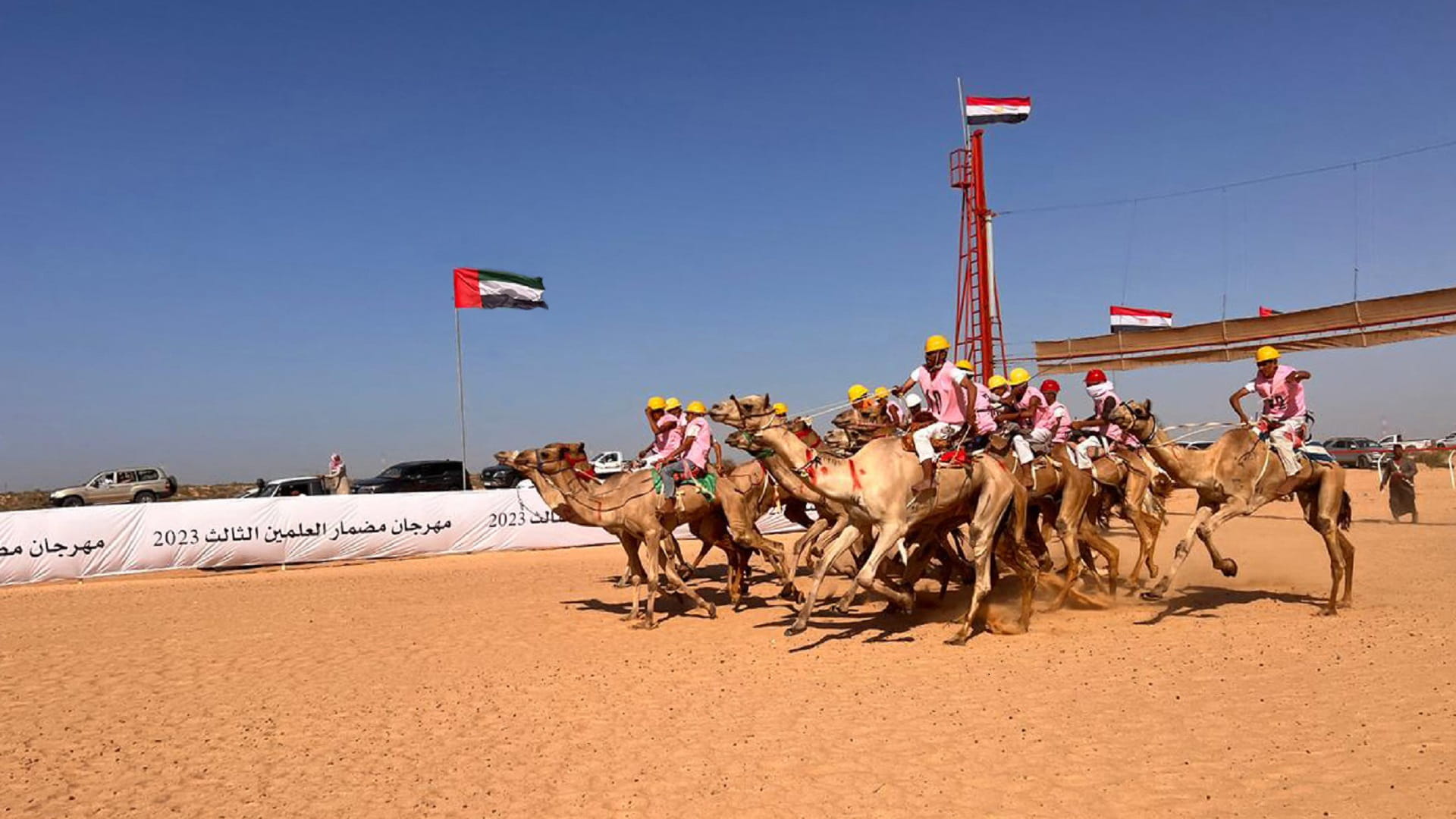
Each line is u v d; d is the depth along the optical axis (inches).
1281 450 495.8
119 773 329.4
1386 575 639.8
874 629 506.3
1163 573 661.9
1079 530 557.6
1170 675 386.9
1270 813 251.1
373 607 677.3
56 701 430.0
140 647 551.8
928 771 292.8
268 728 377.1
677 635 522.0
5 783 320.8
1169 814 253.1
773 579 732.0
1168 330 1066.7
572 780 301.7
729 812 270.1
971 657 435.2
